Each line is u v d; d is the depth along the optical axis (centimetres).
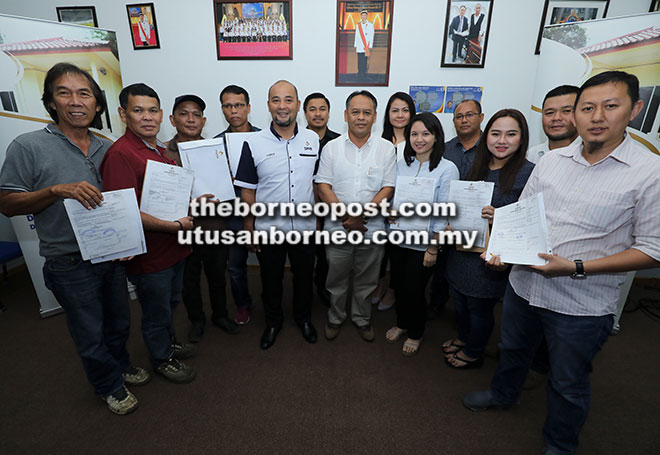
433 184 149
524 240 102
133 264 136
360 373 167
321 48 246
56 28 194
